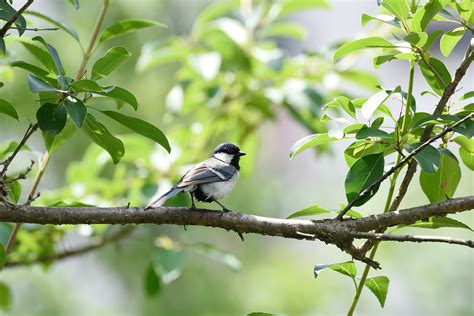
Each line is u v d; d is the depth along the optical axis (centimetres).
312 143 644
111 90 589
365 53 1125
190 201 1023
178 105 1125
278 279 1594
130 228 1066
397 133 617
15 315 1408
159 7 1464
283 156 1867
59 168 1415
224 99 1166
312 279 1603
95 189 1053
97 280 1503
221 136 1383
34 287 1455
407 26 621
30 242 988
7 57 841
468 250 1469
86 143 1427
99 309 1467
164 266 985
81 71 750
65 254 1014
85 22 1372
